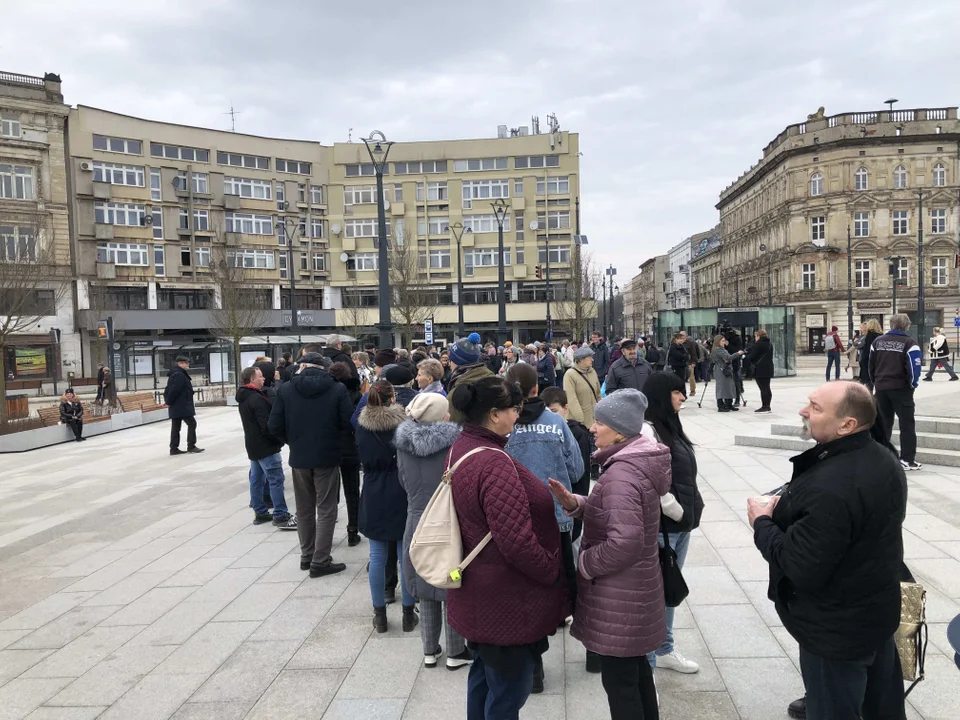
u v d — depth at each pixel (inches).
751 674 152.9
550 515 114.6
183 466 479.5
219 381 1355.8
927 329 2005.4
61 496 395.5
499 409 117.6
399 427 164.7
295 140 2155.5
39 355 1589.6
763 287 2491.4
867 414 94.8
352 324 2108.8
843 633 94.7
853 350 784.9
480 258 2225.6
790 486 102.7
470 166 2219.5
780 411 597.9
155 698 155.3
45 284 1615.4
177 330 1886.1
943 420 363.3
